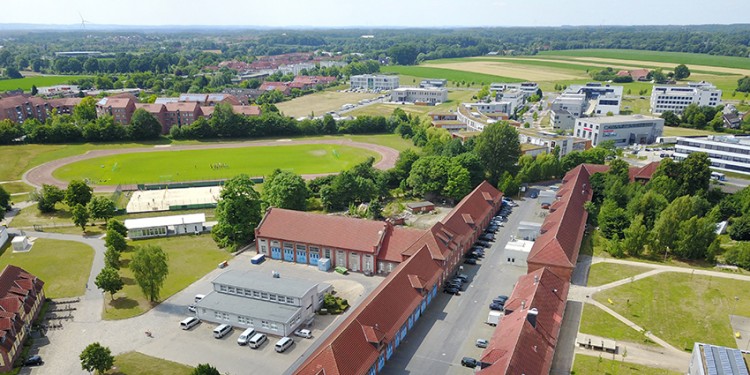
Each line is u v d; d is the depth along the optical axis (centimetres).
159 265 10431
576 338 9319
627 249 12950
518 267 12438
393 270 11081
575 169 17950
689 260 12706
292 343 9306
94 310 10400
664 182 15638
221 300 10238
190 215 15112
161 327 9819
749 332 9575
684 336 9450
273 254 12950
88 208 15138
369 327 8244
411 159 19075
